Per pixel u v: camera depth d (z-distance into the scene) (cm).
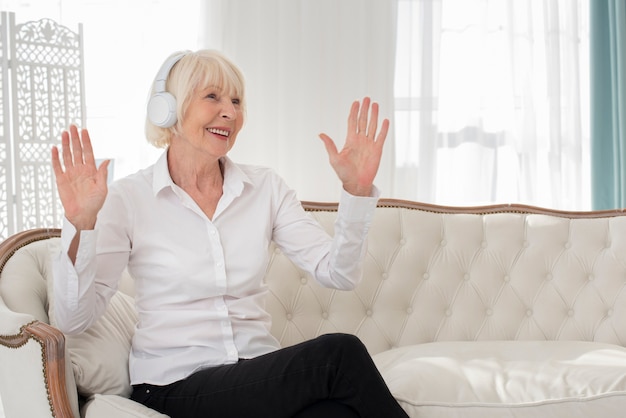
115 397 175
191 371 192
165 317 194
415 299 271
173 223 197
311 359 171
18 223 328
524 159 398
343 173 184
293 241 209
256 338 200
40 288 207
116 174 394
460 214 282
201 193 202
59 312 178
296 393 170
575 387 218
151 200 197
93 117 393
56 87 340
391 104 390
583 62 409
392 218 275
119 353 196
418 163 397
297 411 172
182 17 389
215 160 200
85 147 169
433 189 396
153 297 196
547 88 400
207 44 384
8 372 182
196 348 193
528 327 271
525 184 398
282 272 263
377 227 272
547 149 404
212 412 178
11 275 204
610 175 400
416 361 234
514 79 396
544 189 405
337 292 265
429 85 391
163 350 194
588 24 406
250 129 389
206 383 182
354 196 184
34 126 330
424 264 273
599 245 277
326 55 388
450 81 400
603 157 400
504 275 275
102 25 390
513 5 395
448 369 228
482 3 395
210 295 197
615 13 389
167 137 203
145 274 196
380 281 269
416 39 393
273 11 385
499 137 402
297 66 388
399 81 395
